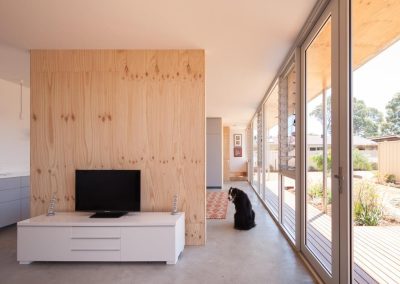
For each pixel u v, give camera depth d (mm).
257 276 2367
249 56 3236
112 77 3146
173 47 3051
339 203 1852
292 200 5367
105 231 2631
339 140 1853
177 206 3123
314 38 2434
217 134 8383
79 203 2943
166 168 3131
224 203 5844
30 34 2725
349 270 1749
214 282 2266
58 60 3146
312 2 2123
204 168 3129
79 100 3143
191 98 3133
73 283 2277
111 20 2422
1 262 2727
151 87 3145
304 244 2750
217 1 2111
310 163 3223
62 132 3137
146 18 2385
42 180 3129
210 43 2914
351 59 1765
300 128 2857
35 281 2322
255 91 4926
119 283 2266
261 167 6691
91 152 3131
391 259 2078
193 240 3143
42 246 2633
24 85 4641
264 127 6004
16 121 4574
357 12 1821
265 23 2455
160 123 3139
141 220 2701
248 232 3693
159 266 2590
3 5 2156
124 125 3143
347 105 1757
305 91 2783
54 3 2137
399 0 1814
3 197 3844
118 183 2936
